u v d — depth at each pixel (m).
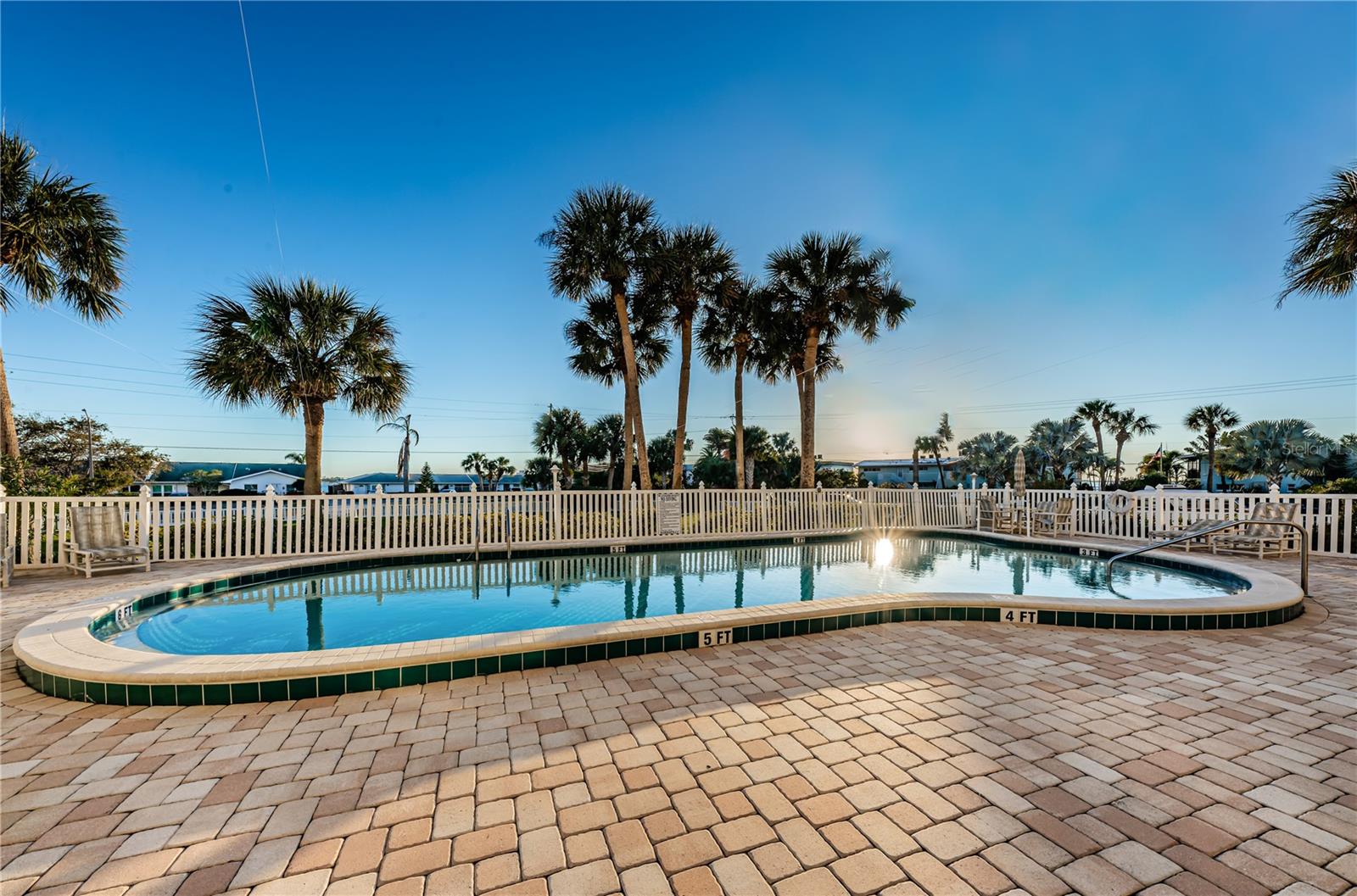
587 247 13.12
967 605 4.71
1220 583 6.77
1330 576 6.46
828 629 4.38
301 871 1.62
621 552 9.95
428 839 1.77
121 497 7.48
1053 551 9.75
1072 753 2.33
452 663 3.31
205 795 2.05
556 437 35.19
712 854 1.68
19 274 9.05
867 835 1.77
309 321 10.95
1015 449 38.31
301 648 4.80
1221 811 1.90
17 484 8.09
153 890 1.54
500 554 9.34
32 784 2.14
